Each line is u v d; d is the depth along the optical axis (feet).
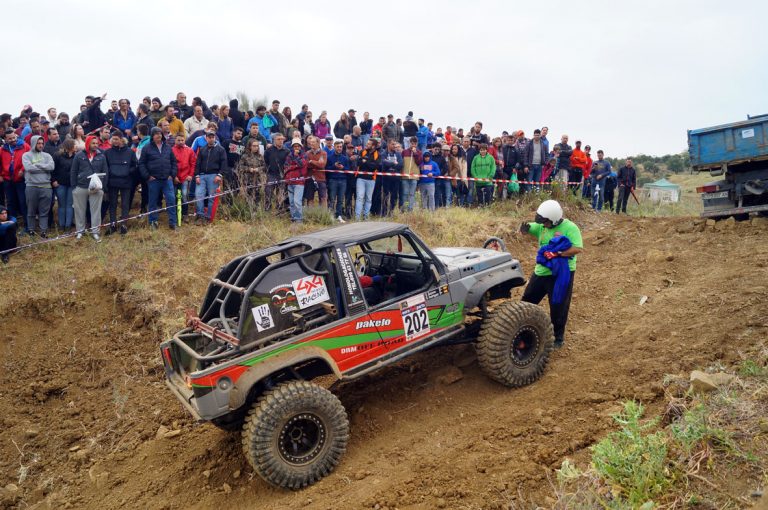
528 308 20.34
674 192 86.33
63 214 33.58
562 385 19.95
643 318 24.64
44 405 22.63
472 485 15.08
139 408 22.40
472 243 36.06
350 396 21.18
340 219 37.45
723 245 32.91
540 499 14.05
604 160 51.42
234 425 17.81
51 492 18.72
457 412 19.42
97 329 25.68
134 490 18.13
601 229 40.88
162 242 31.04
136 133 38.91
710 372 17.98
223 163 34.94
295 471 16.15
